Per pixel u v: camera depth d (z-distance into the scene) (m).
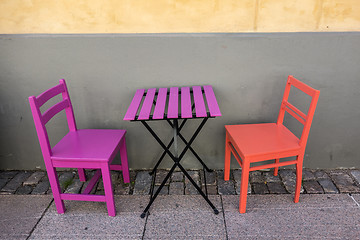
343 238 2.08
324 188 2.63
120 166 2.68
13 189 2.70
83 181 2.80
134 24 2.44
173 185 2.71
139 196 2.57
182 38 2.42
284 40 2.43
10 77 2.59
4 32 2.47
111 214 2.34
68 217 2.35
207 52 2.47
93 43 2.46
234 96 2.65
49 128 2.80
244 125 2.61
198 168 2.96
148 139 2.84
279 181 2.75
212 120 2.75
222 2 2.36
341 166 2.93
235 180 2.77
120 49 2.47
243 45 2.45
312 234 2.12
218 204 2.45
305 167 2.96
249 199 2.51
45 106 2.72
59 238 2.14
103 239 2.13
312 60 2.50
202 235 2.14
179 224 2.25
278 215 2.31
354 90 2.61
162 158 2.71
